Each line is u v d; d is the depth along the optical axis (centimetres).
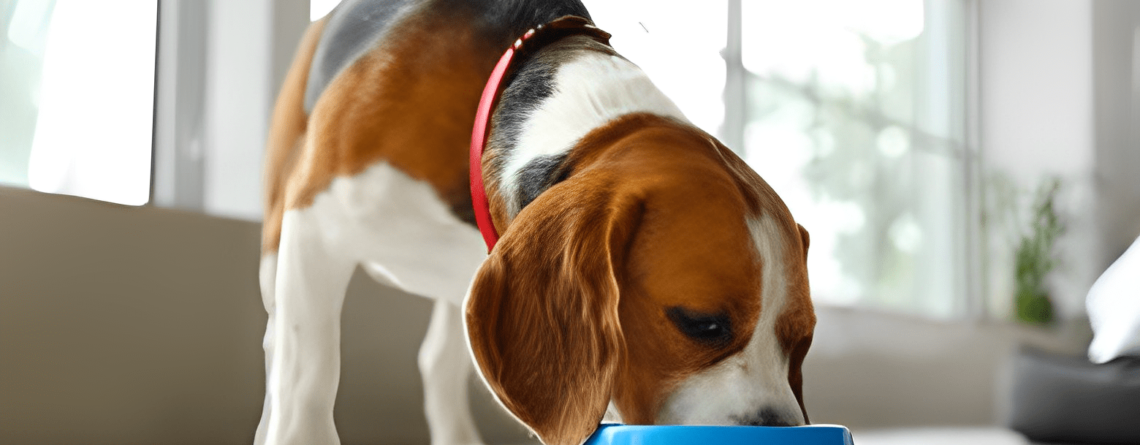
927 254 619
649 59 395
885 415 502
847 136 552
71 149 238
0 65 221
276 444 163
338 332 169
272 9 270
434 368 240
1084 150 668
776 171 491
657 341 121
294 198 166
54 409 207
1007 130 680
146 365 226
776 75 491
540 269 121
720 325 119
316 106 169
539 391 118
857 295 557
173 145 258
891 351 512
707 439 107
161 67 257
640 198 124
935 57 642
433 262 168
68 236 211
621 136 138
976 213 659
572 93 147
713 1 444
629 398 123
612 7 371
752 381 119
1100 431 294
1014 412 315
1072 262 662
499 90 154
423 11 168
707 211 123
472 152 154
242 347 250
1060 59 676
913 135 612
